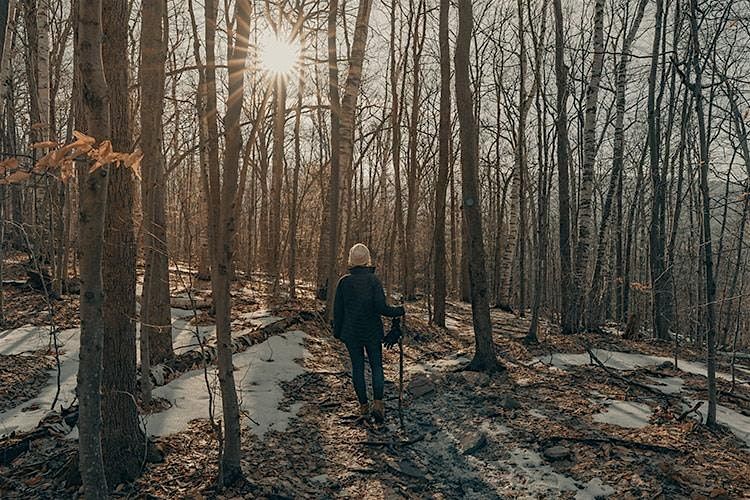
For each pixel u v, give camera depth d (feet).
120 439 12.33
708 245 16.21
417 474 14.20
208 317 30.50
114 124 12.09
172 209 56.59
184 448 14.14
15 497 11.61
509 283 57.11
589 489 12.98
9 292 32.99
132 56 29.48
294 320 29.89
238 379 20.54
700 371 24.93
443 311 35.47
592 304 36.94
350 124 32.53
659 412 17.60
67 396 18.16
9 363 20.95
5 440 14.15
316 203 64.44
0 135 27.07
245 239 69.10
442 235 35.40
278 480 13.05
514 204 57.98
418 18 39.99
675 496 12.28
